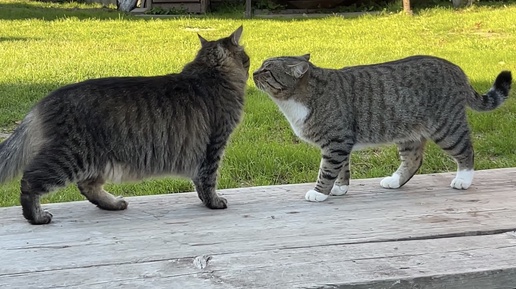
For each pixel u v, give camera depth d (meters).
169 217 2.03
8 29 7.36
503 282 1.76
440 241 1.87
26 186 1.96
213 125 2.11
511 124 3.35
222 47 2.18
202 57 2.17
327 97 2.18
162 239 1.88
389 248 1.83
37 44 6.30
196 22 8.33
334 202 2.13
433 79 2.22
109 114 1.99
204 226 1.96
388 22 7.94
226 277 1.71
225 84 2.15
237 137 3.22
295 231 1.92
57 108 1.97
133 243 1.86
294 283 1.70
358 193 2.20
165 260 1.78
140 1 10.16
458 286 1.74
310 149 3.07
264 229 1.94
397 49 5.87
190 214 2.05
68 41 6.61
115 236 1.90
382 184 2.26
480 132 3.35
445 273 1.73
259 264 1.76
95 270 1.74
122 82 2.04
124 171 2.04
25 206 1.97
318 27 7.72
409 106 2.21
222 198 2.12
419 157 2.27
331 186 2.16
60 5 10.42
